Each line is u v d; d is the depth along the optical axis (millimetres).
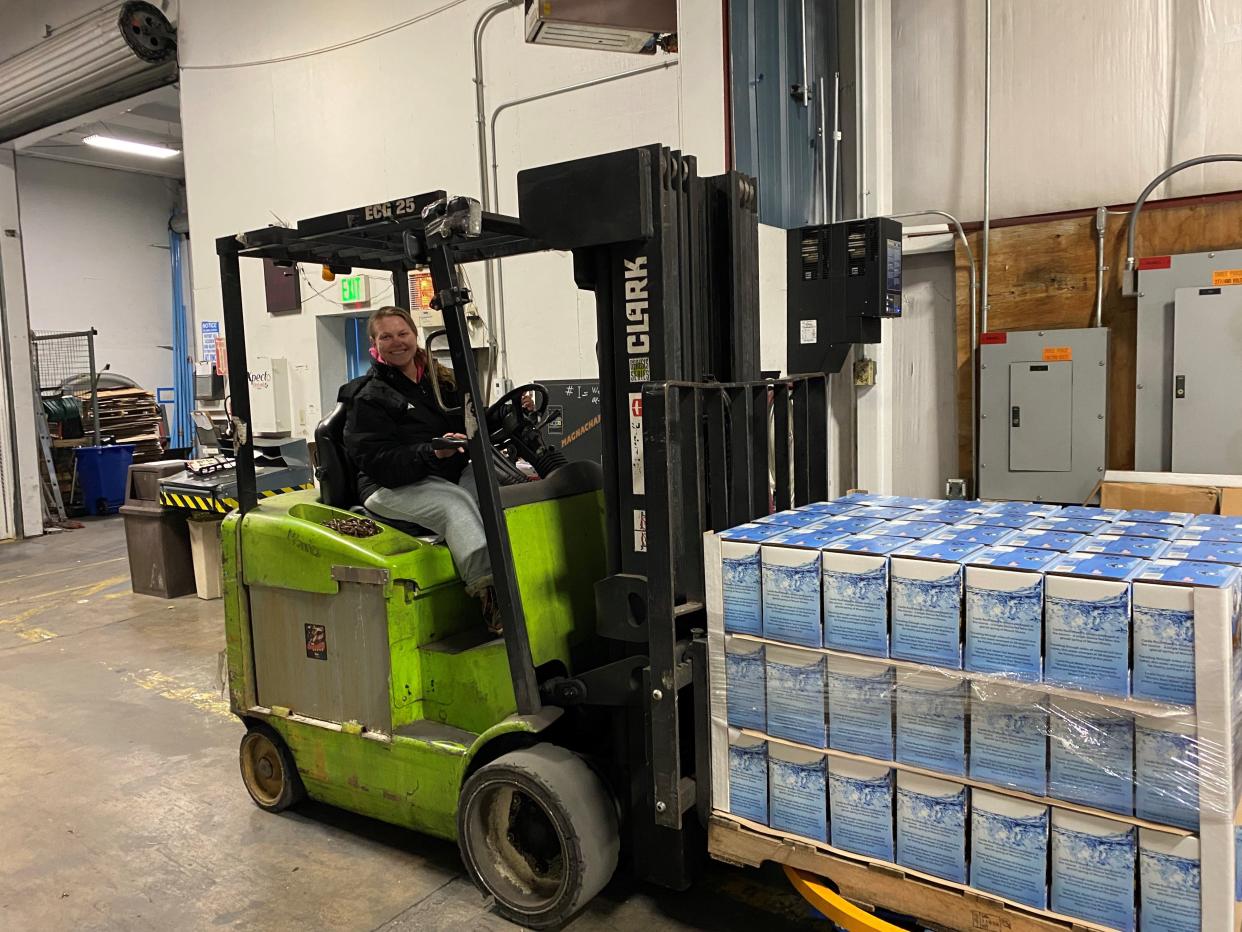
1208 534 2146
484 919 2688
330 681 3051
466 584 2861
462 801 2656
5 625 6238
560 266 5227
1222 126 3797
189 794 3607
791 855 2254
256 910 2781
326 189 6379
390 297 6016
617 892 2764
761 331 3859
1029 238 4184
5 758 4016
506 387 5555
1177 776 1711
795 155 4289
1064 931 1851
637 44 4508
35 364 10023
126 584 7363
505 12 5227
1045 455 4117
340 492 3293
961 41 4316
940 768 2006
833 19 4527
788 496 2930
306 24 6277
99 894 2910
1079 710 1812
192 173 7219
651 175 2277
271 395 6844
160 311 14375
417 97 5746
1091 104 4047
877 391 4492
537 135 5188
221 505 6379
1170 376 3865
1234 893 1685
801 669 2188
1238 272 3672
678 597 2484
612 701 2547
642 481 2510
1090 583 1771
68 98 8266
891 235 3682
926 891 2035
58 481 11094
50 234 13039
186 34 7039
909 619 2012
